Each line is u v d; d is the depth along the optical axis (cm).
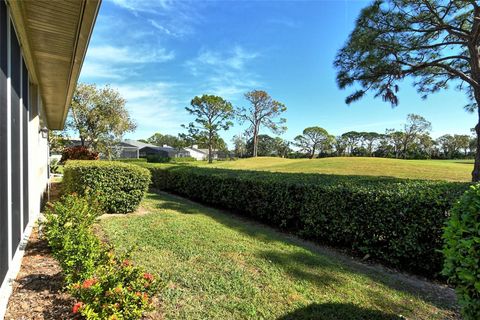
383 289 286
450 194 327
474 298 156
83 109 1850
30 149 467
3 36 245
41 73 469
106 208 581
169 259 333
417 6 655
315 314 232
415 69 737
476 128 713
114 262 241
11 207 276
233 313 228
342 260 370
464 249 159
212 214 626
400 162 1867
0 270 227
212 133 3128
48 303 216
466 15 695
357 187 410
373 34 650
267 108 3638
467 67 813
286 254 370
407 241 339
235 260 340
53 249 268
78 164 585
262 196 574
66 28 310
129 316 185
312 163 2073
